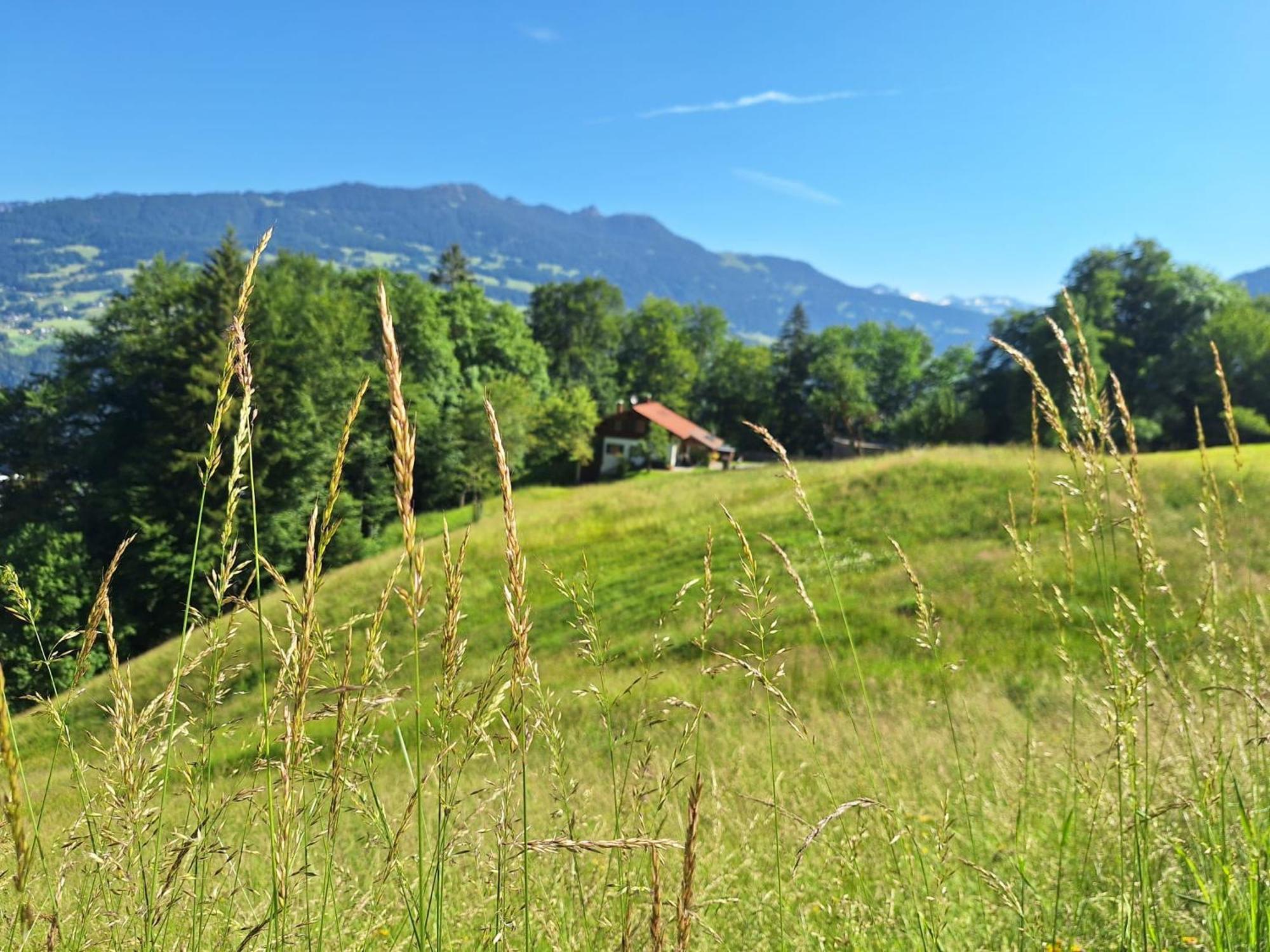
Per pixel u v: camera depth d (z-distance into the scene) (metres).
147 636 30.77
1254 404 55.59
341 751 1.33
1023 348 60.94
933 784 3.49
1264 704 1.91
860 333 98.31
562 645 14.52
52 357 39.56
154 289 41.16
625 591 19.09
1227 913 1.72
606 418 70.44
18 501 35.97
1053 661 10.48
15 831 1.10
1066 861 2.47
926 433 65.56
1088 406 1.98
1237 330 55.97
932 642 2.24
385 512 40.06
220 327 36.94
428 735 1.28
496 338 67.06
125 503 31.00
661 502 30.70
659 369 95.75
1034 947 1.99
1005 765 3.25
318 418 37.12
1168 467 19.30
